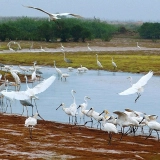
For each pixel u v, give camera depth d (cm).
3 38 12150
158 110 3394
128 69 6347
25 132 2516
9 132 2500
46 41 12219
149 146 2316
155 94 4184
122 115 2469
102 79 5353
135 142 2416
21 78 5250
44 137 2411
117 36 15588
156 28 14962
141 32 15162
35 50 10119
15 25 14562
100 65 6384
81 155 2045
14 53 9025
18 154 2041
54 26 12188
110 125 2288
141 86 2461
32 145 2217
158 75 5706
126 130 2780
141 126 2547
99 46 11394
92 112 2802
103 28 15250
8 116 3097
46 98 3919
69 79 5384
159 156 2067
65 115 3219
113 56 8319
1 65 5450
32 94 2320
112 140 2425
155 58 7812
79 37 12362
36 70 5275
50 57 8075
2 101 3681
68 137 2444
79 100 3812
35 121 2309
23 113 3288
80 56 8338
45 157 1998
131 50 10350
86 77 5581
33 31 13475
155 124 2438
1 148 2139
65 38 12219
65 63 7225
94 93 4216
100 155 2055
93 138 2459
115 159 1988
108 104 3622
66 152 2094
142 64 6800
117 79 5334
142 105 3603
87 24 15100
